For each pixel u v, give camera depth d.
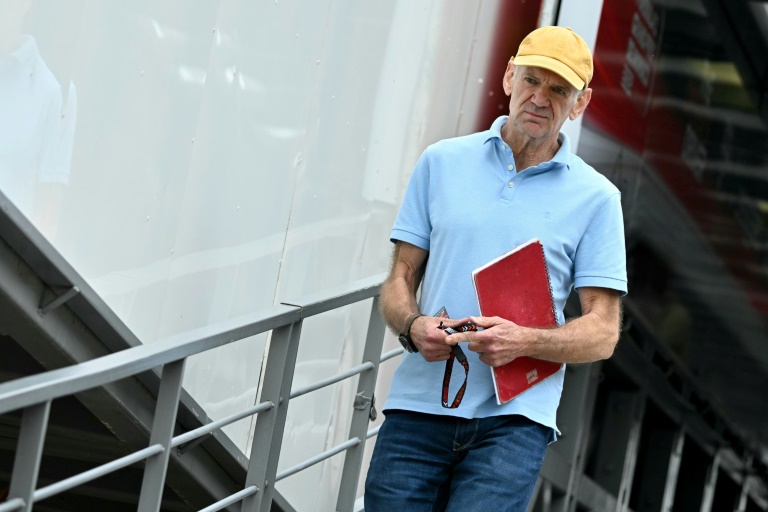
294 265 6.82
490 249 5.14
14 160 4.89
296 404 6.95
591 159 9.64
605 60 9.43
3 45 4.80
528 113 5.07
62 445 7.24
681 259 12.59
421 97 7.81
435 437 5.18
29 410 3.84
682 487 15.13
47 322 5.08
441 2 7.82
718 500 16.33
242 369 6.56
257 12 6.22
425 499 5.20
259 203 6.43
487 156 5.27
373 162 7.48
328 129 6.95
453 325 4.95
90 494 7.86
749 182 13.20
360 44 7.14
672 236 12.29
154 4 5.52
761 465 15.96
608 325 5.18
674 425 13.66
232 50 6.09
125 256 5.53
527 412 5.11
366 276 7.61
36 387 3.73
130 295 5.59
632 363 12.04
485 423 5.12
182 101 5.78
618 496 11.66
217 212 6.12
